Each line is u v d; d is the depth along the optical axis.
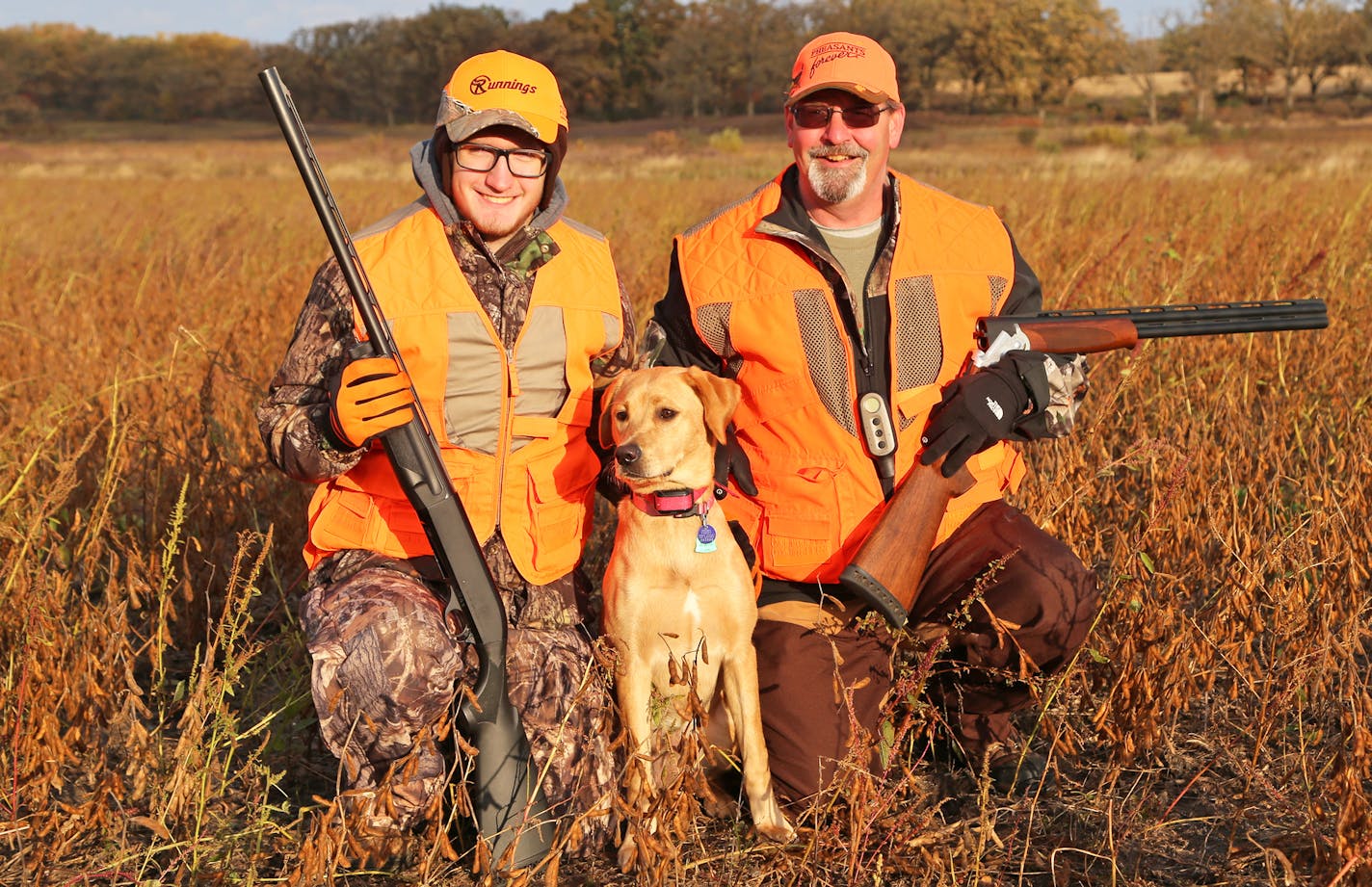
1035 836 3.12
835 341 3.43
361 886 2.96
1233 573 3.58
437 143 3.20
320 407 3.12
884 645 3.55
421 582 3.18
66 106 123.38
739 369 3.57
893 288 3.45
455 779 3.03
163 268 9.58
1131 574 3.60
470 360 3.17
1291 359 5.63
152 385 5.71
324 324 3.23
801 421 3.46
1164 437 4.17
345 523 3.28
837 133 3.38
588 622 3.55
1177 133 49.84
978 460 3.53
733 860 2.93
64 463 3.93
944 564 3.47
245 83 117.38
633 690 3.33
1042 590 3.29
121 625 3.53
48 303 7.63
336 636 2.98
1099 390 5.26
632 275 7.96
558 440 3.34
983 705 3.45
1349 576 3.49
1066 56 102.69
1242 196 12.46
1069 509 4.09
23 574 3.59
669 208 13.45
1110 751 3.40
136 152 58.28
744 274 3.51
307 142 2.76
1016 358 3.44
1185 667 3.30
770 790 3.28
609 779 3.17
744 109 110.44
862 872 2.80
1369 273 6.70
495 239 3.25
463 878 2.97
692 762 2.70
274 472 4.88
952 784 3.44
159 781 3.05
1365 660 3.78
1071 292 6.47
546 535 3.33
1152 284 6.67
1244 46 85.44
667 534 3.28
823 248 3.42
